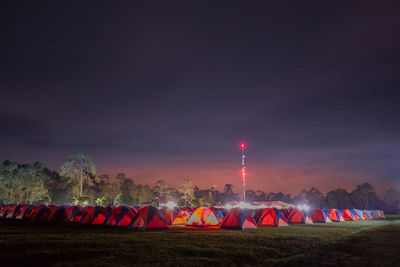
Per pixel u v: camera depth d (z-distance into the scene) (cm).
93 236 1761
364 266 1175
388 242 1855
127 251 1324
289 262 1240
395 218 5806
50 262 1105
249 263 1225
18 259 1118
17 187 8656
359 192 14650
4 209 4322
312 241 1819
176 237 1831
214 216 3019
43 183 9125
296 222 3659
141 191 13950
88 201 6228
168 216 3203
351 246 1666
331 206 14900
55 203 10212
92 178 8244
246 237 1880
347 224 3581
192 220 3025
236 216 2636
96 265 1080
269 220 3139
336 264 1204
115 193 12262
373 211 5956
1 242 1390
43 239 1544
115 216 2798
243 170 7281
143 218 2436
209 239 1769
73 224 2895
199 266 1127
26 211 3750
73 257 1192
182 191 11144
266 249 1485
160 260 1189
